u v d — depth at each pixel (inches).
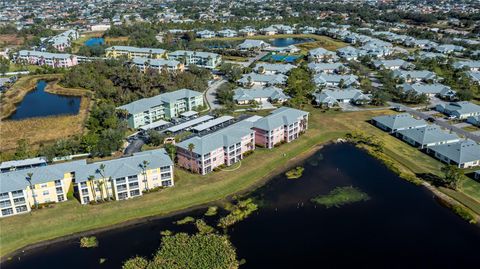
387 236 5251.0
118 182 5915.4
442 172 6830.7
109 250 5007.4
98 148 7322.8
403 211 5797.2
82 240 5162.4
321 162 7357.3
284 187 6486.2
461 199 6028.5
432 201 6033.5
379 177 6776.6
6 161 6953.7
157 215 5713.6
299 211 5812.0
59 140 7667.3
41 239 5231.3
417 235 5270.7
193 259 4761.3
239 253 4926.2
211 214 5743.1
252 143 7603.4
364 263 4776.1
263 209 5866.1
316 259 4827.8
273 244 5088.6
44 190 5836.6
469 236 5255.9
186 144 6811.0
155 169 6161.4
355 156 7568.9
